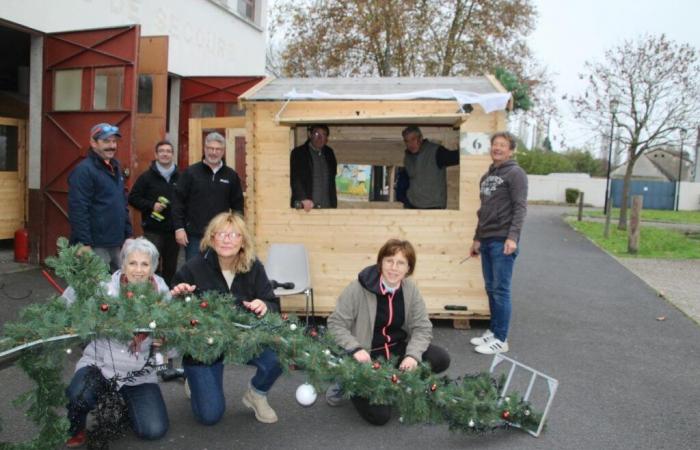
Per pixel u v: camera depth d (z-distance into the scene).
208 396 3.56
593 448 3.66
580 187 34.97
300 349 3.41
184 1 11.27
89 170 5.14
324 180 6.64
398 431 3.84
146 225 6.46
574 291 8.34
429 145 6.75
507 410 3.69
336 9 21.00
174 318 3.12
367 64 21.62
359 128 8.36
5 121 9.14
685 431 3.94
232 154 9.14
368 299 3.97
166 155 6.48
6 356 2.90
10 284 6.96
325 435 3.76
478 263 6.19
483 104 5.86
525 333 6.19
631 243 12.10
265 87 6.62
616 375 5.00
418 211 6.19
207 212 5.87
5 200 9.18
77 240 5.14
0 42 10.55
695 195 33.56
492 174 5.48
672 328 6.51
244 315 3.45
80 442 3.37
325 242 6.27
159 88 8.33
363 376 3.41
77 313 2.92
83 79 7.71
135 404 3.43
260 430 3.80
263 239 6.30
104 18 9.07
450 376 4.85
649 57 17.84
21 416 3.82
